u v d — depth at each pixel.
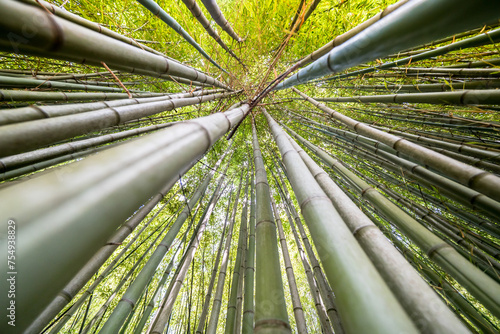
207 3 2.62
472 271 1.35
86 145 2.13
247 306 1.92
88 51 0.76
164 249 2.35
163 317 1.88
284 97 5.52
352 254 0.73
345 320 0.61
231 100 4.92
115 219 0.50
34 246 0.37
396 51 0.90
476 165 2.04
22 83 1.88
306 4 2.96
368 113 3.86
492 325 1.63
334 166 2.56
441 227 2.36
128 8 3.39
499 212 1.48
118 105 1.90
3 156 0.73
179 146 0.75
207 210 2.98
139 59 1.10
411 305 0.72
